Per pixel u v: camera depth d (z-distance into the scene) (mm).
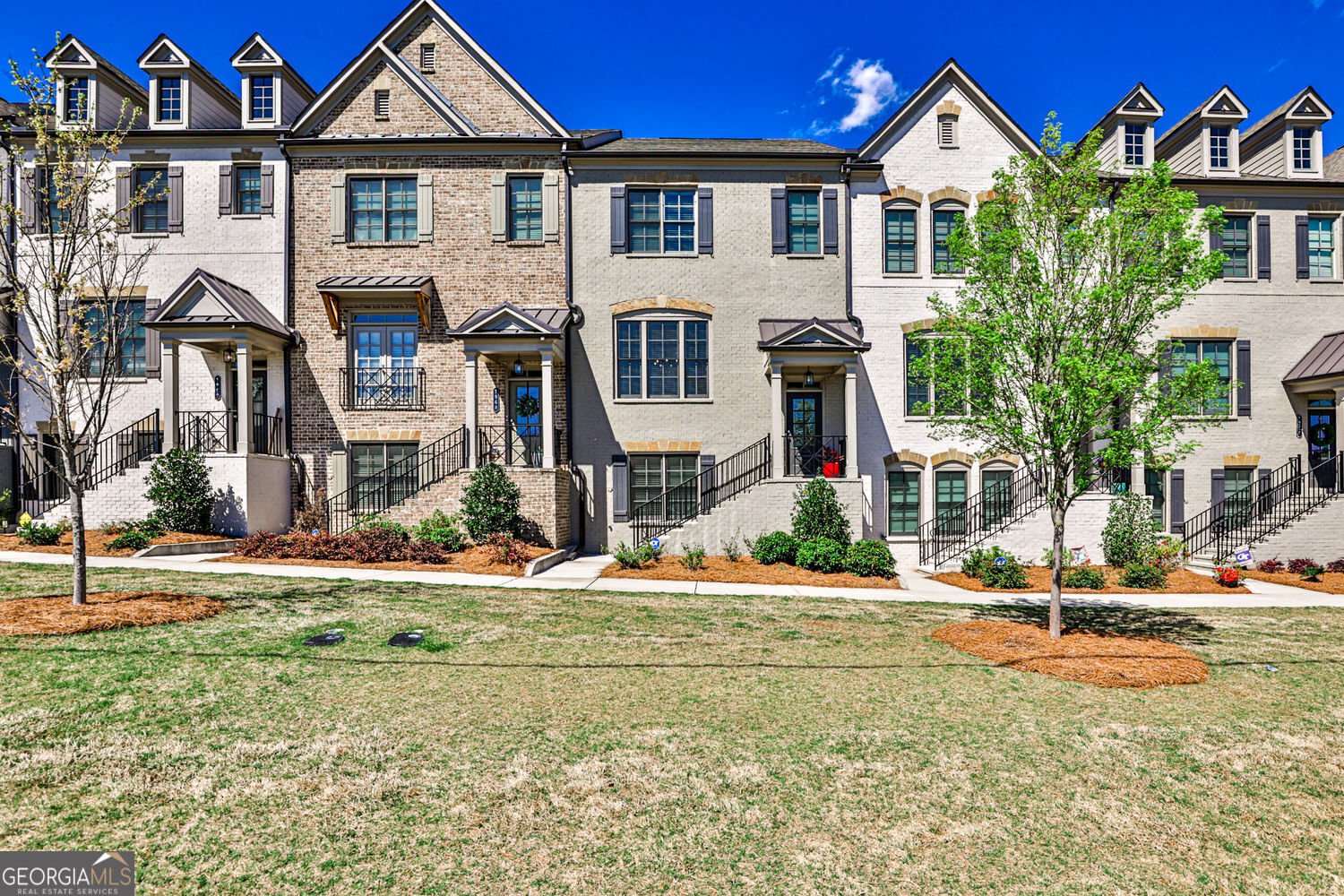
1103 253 8805
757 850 4055
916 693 6668
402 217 17734
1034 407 8633
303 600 9703
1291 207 18328
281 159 17484
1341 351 17156
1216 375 7945
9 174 16516
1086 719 6051
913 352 17719
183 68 17500
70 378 8891
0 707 5527
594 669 7129
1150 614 10906
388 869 3766
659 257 17656
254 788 4523
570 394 17500
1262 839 4312
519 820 4277
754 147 18906
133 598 9102
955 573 15195
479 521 15078
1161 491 18094
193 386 17016
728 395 17656
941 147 17922
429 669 6914
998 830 4332
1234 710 6363
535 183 17750
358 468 17406
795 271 17766
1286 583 14438
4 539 14484
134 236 17281
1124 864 4027
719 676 7059
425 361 17422
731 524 15906
